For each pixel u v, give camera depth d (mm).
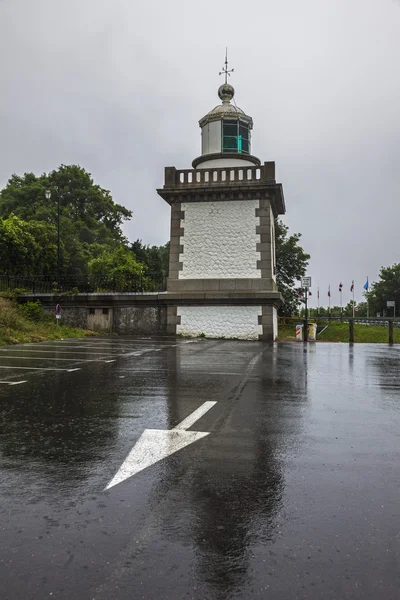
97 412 5695
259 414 5648
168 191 21562
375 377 8883
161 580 2197
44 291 24750
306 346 17625
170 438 4582
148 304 21938
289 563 2338
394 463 3869
